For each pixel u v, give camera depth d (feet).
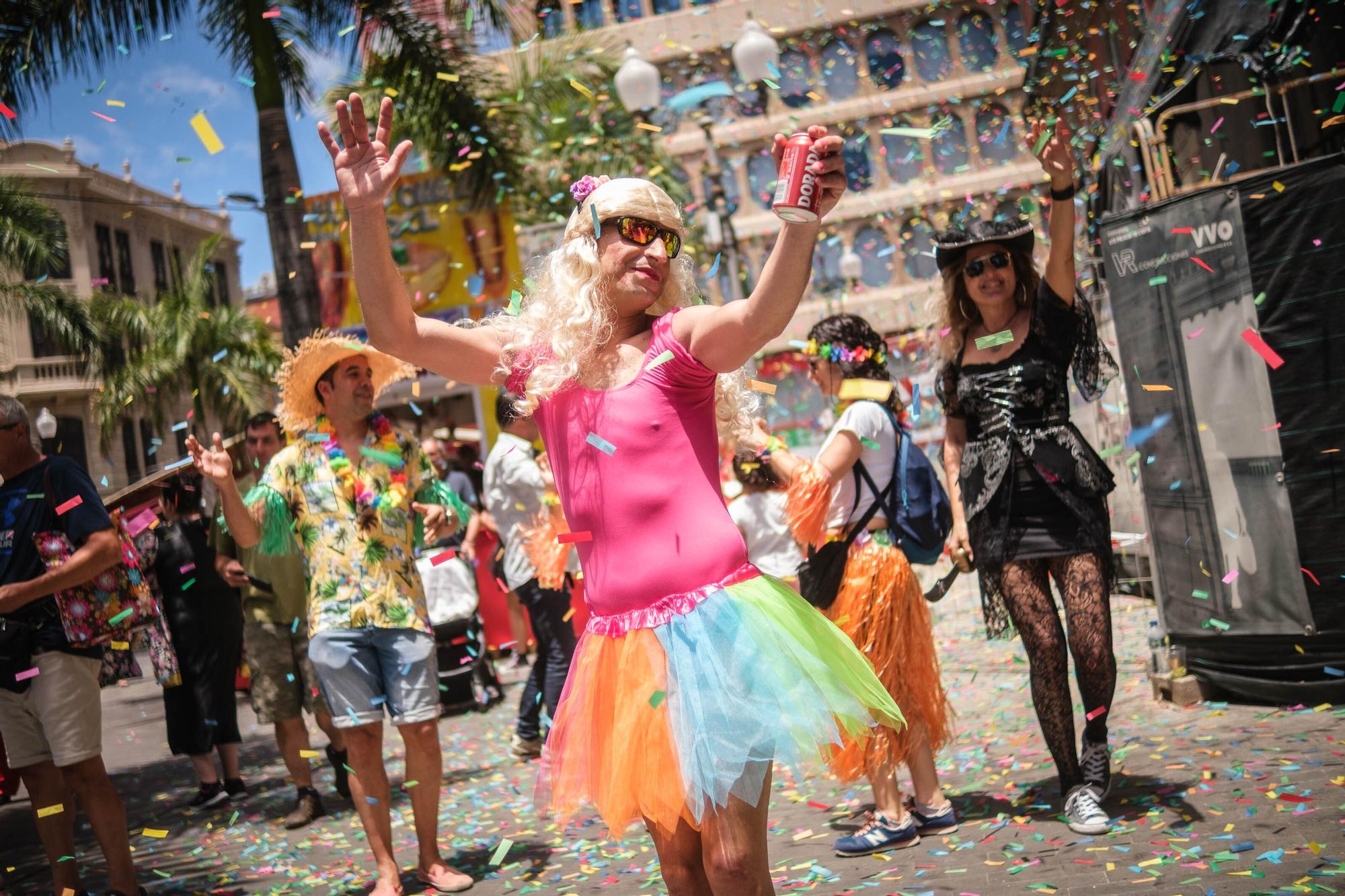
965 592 35.04
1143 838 10.98
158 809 20.30
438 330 7.00
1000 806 13.08
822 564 12.12
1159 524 17.33
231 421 69.92
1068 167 12.14
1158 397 17.17
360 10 40.16
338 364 14.10
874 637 11.91
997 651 24.45
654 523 6.60
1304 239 15.64
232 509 13.38
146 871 15.35
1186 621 16.92
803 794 15.10
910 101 103.35
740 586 6.57
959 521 13.73
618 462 6.68
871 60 106.32
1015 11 99.40
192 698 20.08
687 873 6.81
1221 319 16.28
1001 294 12.72
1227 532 16.33
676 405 6.74
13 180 52.70
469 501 33.42
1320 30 23.09
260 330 71.77
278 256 38.42
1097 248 30.73
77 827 19.56
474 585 27.94
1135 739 15.03
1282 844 10.19
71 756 12.54
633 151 61.31
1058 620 12.44
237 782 20.75
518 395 7.18
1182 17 27.14
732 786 6.23
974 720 18.08
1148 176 19.21
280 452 13.89
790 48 107.24
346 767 18.65
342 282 40.88
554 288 7.02
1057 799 12.94
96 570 12.50
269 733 29.43
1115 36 36.60
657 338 6.82
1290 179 15.75
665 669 6.41
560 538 6.98
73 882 12.85
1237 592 16.21
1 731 12.50
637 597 6.59
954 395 13.82
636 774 6.33
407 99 41.68
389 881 12.82
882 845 11.98
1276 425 15.75
